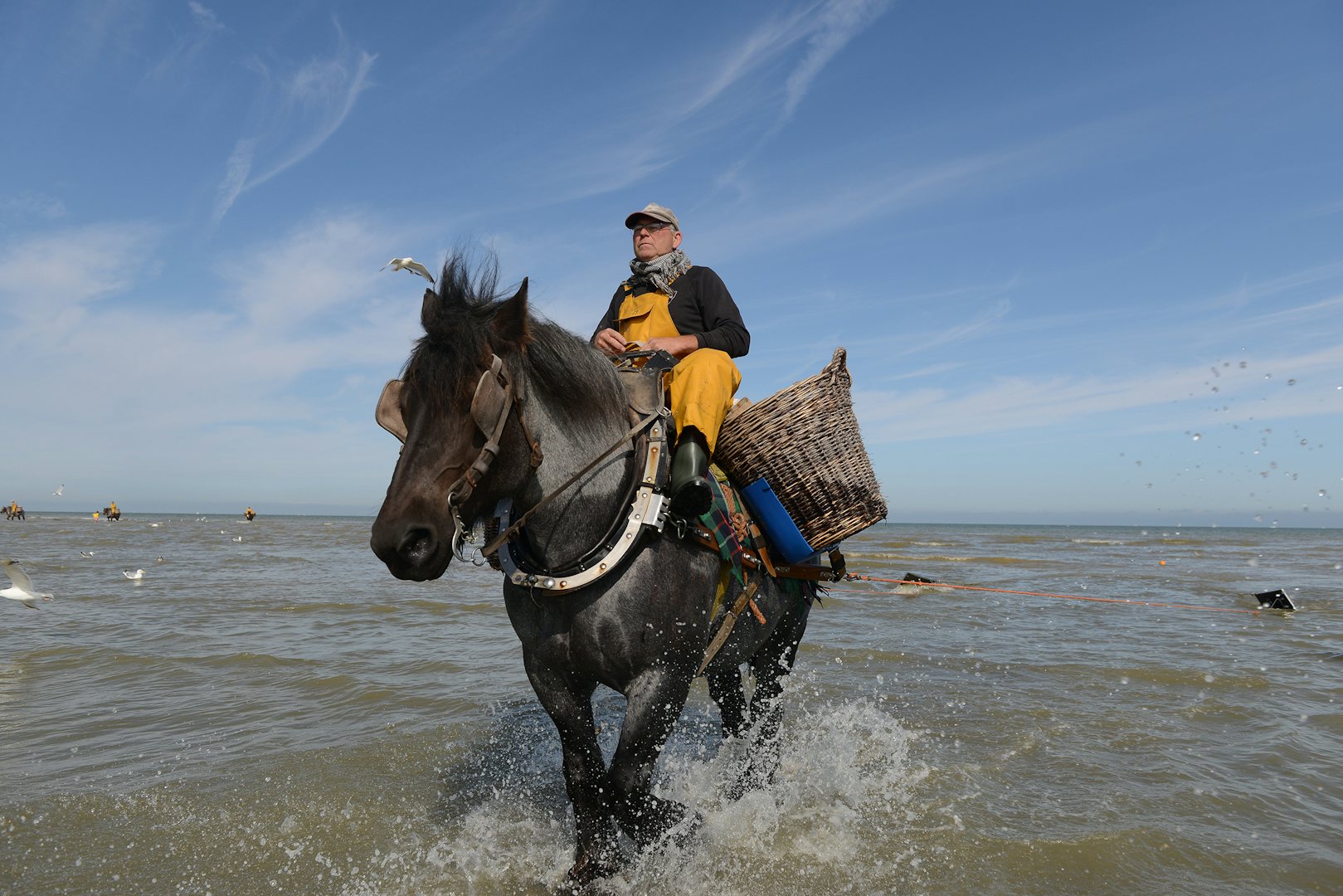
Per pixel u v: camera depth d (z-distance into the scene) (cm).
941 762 459
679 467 288
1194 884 310
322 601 1158
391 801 404
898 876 321
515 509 276
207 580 1510
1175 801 390
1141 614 1075
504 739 504
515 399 253
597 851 303
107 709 573
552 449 269
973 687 636
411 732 518
